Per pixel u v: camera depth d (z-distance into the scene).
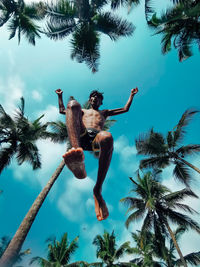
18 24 11.51
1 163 11.95
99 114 2.19
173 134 13.06
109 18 10.46
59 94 2.58
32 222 6.90
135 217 14.40
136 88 2.62
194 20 9.87
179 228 17.14
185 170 12.25
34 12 11.02
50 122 12.49
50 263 14.05
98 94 2.38
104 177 1.71
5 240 13.27
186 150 12.56
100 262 16.05
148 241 17.27
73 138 1.46
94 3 10.68
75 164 1.31
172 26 10.59
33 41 11.98
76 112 1.59
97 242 18.38
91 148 1.83
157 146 12.66
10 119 11.84
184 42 10.79
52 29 10.68
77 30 10.88
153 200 13.73
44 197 7.70
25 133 11.94
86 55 11.34
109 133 1.65
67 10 10.27
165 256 14.24
